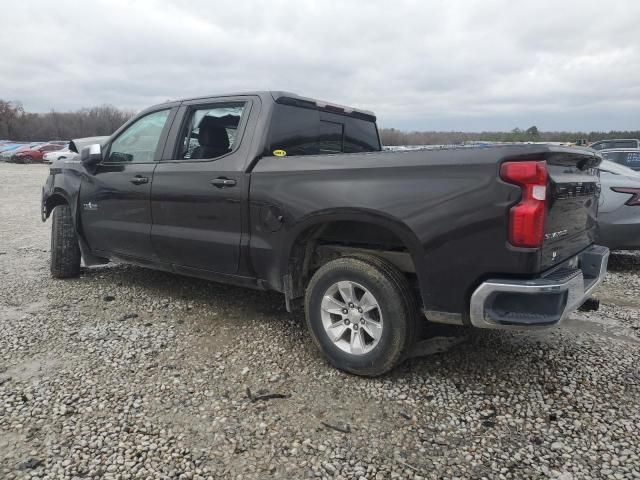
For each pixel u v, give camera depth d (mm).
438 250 2777
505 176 2555
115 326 4027
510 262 2578
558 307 2641
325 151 4277
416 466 2334
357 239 3314
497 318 2652
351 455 2408
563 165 2877
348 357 3174
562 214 2838
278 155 3721
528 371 3256
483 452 2434
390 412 2779
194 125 4160
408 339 2994
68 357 3438
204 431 2590
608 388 3029
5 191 16688
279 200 3379
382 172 2945
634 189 5516
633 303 4734
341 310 3219
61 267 5371
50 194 5434
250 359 3438
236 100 3883
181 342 3715
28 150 36375
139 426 2625
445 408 2820
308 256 3541
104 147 4906
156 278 5492
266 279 3604
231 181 3650
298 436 2557
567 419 2705
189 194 3938
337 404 2861
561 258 2916
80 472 2266
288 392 2990
